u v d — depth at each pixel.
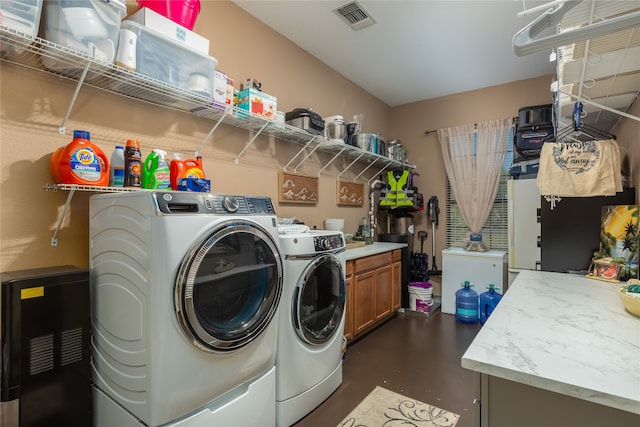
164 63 1.74
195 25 2.24
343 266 2.28
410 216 4.33
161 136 2.05
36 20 1.31
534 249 3.03
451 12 2.61
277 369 1.82
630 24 0.86
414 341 3.04
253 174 2.67
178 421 1.30
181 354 1.28
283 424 1.81
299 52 3.16
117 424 1.39
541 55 3.29
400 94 4.36
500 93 4.03
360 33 2.93
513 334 0.97
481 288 3.67
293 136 2.86
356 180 4.04
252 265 1.60
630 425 0.71
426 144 4.55
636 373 0.73
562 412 0.77
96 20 1.46
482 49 3.18
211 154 2.36
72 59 1.46
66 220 1.65
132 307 1.31
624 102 2.24
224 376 1.44
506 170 4.03
